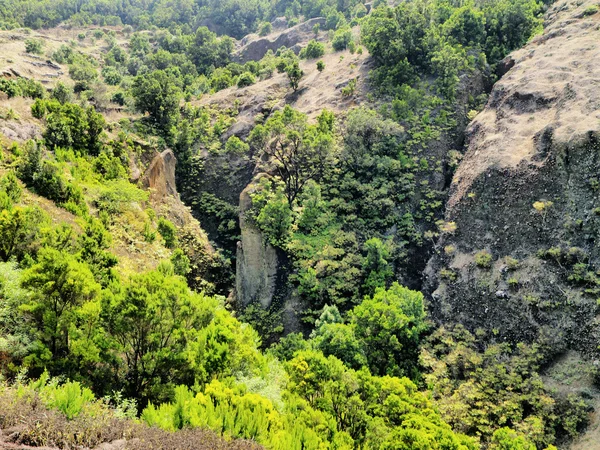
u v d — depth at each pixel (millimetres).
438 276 33625
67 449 8617
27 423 8750
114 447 9016
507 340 27156
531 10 49094
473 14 49594
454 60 45594
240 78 64188
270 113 55625
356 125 41812
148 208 35562
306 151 39656
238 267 37969
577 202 27641
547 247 28047
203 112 57344
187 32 121688
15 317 14000
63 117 33969
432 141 41938
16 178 24922
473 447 17312
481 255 30781
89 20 127125
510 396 23312
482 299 29375
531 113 34969
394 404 17109
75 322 14039
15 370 12516
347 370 18953
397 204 39250
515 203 30875
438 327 30422
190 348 15195
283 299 35312
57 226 20266
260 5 128500
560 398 22797
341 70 57094
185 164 50000
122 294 14391
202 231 43531
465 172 37031
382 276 34125
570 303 25266
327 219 37906
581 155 27969
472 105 44906
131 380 14641
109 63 88562
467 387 24297
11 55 67312
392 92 46875
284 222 36344
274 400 15656
